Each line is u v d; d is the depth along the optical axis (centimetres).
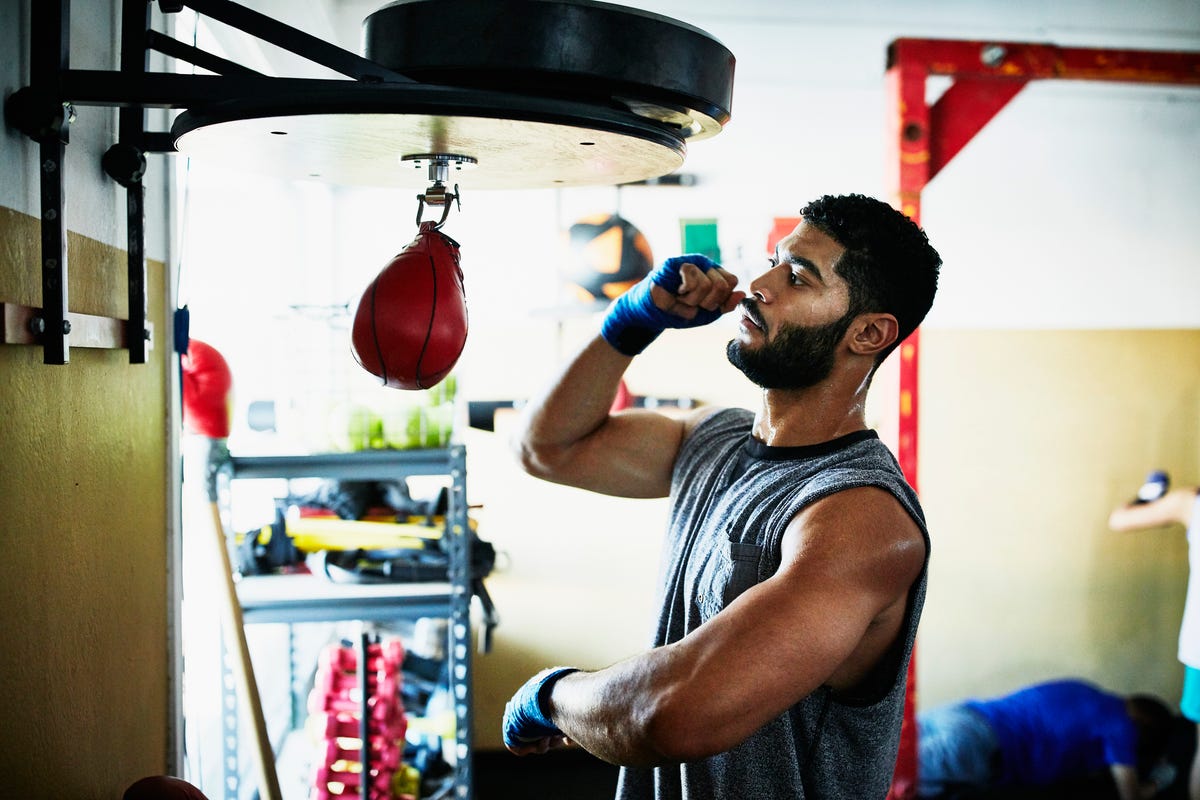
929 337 413
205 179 334
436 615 231
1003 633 418
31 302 115
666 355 404
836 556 103
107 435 140
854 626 100
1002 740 372
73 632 128
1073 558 419
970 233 412
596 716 102
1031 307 415
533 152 113
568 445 151
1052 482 418
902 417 288
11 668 109
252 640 315
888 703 117
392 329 114
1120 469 420
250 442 258
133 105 107
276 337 294
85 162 131
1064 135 412
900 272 122
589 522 404
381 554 243
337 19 348
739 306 128
